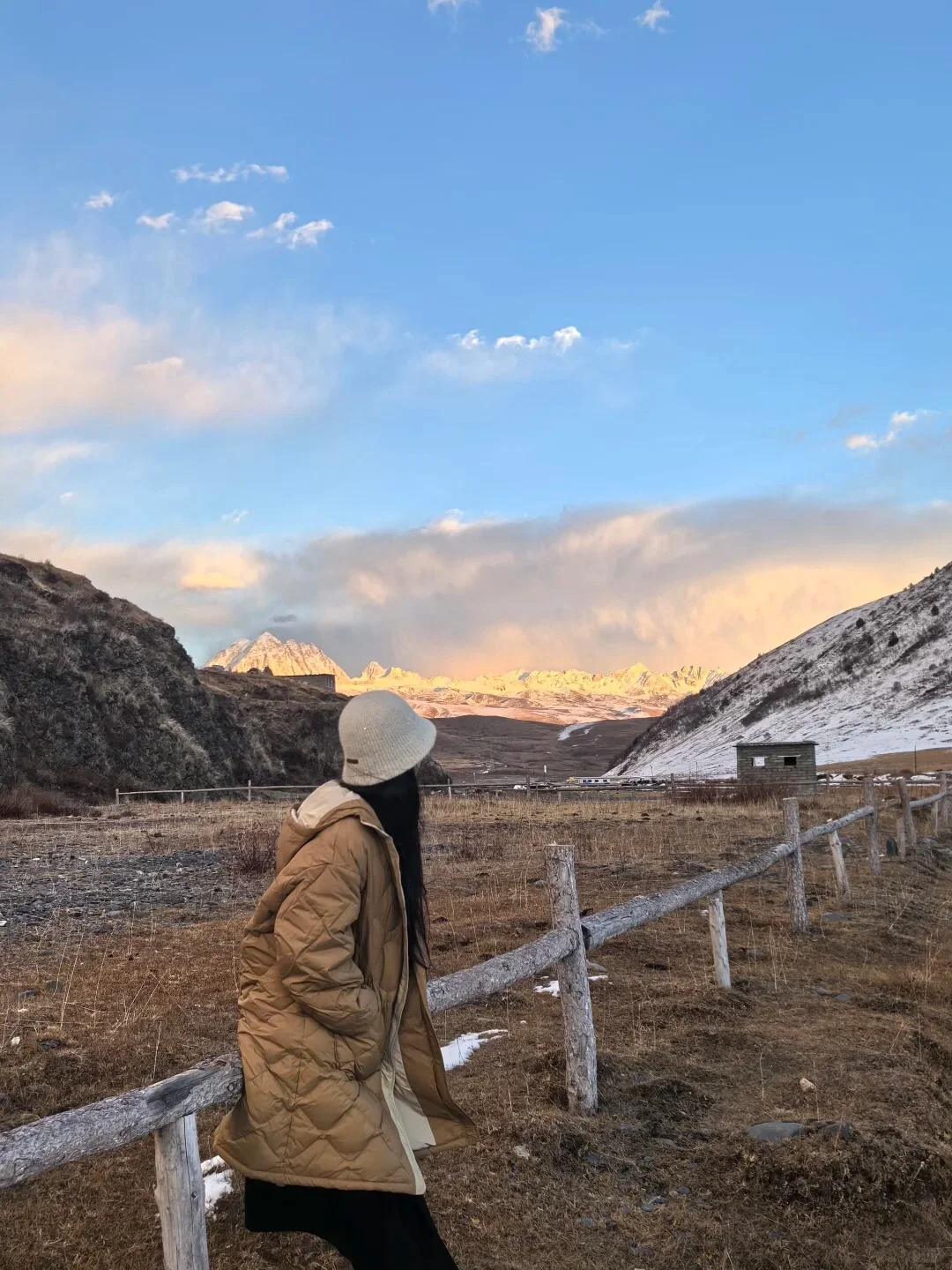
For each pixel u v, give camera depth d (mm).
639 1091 4965
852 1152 4297
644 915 5715
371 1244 2785
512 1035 5887
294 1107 2680
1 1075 5156
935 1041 5969
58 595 44312
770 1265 3734
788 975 7312
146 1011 6379
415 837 3020
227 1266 3551
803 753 39594
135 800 37281
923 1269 3771
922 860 14266
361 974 2730
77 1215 3895
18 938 8969
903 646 92562
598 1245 3777
